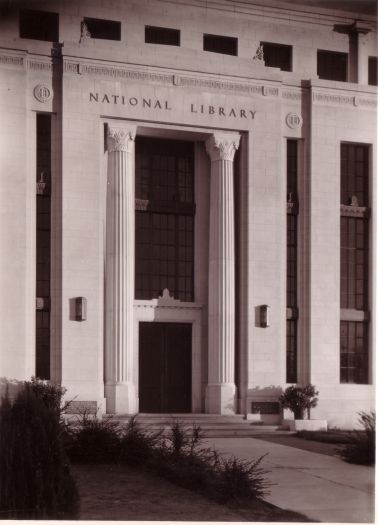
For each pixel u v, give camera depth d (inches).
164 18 1302.9
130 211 1238.9
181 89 1267.2
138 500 589.6
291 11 1366.9
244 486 611.8
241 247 1299.2
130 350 1221.1
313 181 1331.2
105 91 1228.5
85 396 1182.9
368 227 1376.7
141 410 1268.5
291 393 1229.7
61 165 1207.6
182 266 1315.2
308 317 1314.0
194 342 1298.0
